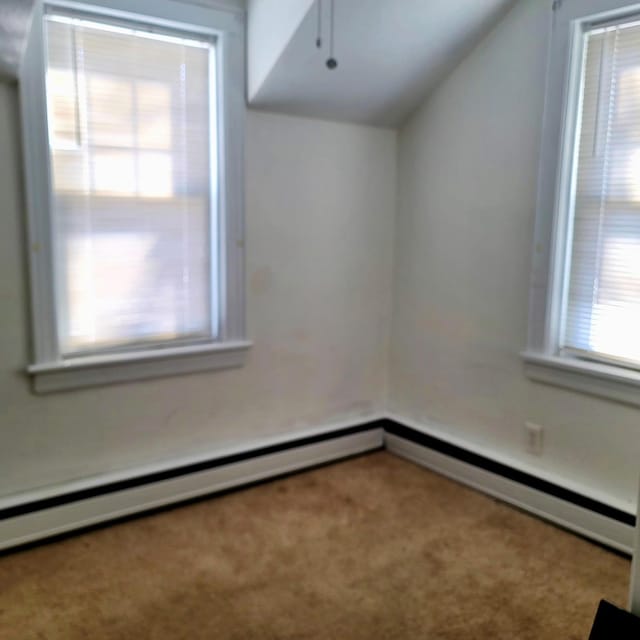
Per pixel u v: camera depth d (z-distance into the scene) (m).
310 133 2.77
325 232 2.90
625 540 2.20
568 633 1.78
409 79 2.69
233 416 2.75
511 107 2.49
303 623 1.83
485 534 2.34
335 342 3.03
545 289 2.43
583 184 2.31
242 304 2.69
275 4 2.31
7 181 2.09
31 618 1.84
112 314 2.40
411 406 3.13
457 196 2.77
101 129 2.27
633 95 2.13
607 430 2.29
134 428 2.48
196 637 1.76
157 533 2.33
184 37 2.40
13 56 1.78
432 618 1.85
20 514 2.21
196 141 2.51
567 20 2.24
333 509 2.54
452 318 2.86
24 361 2.20
